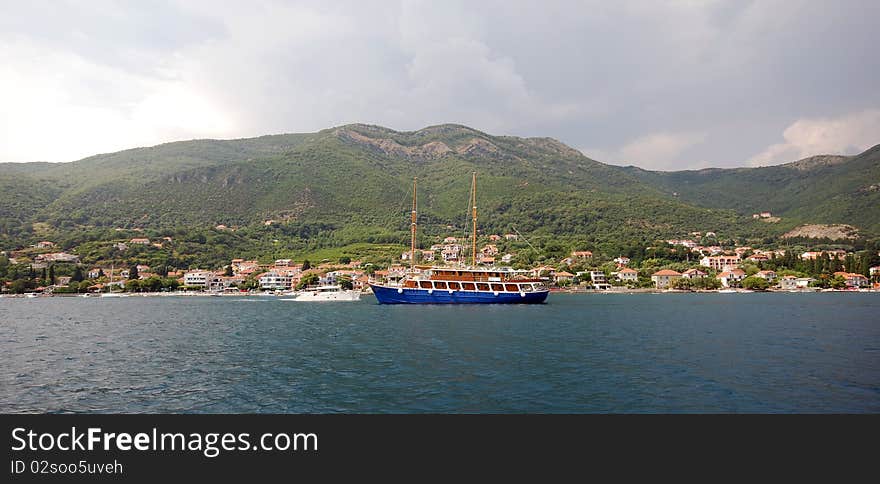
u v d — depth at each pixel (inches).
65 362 2321.6
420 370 2080.5
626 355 2429.9
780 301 6894.7
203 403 1642.5
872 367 2150.6
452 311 5128.0
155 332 3511.3
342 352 2532.0
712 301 6973.4
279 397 1691.7
